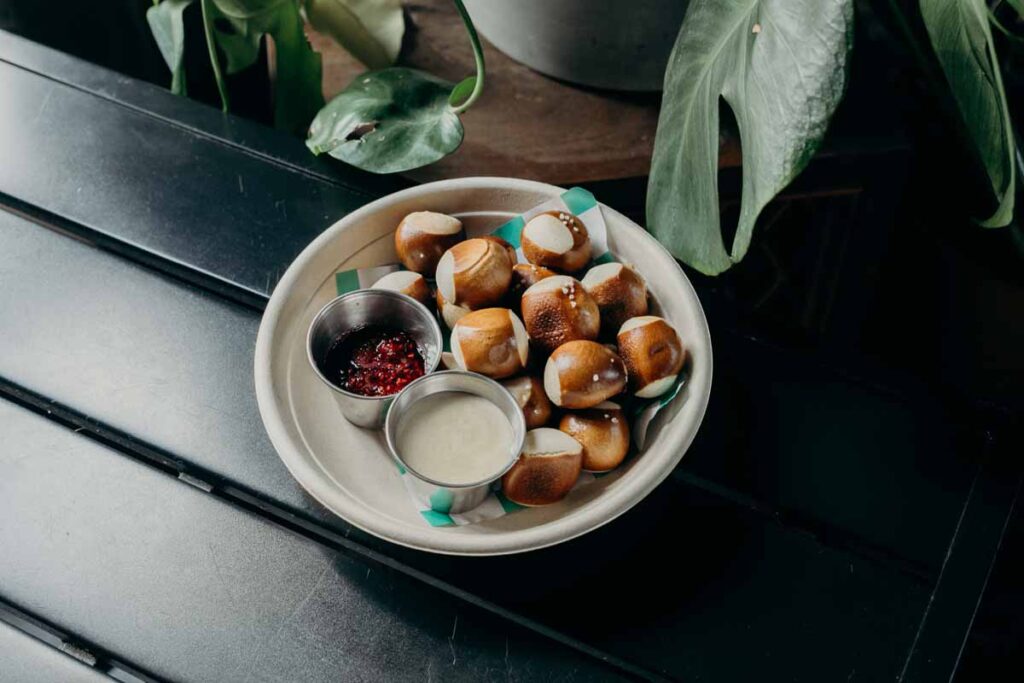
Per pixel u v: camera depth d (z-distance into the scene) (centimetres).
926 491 80
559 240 82
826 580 77
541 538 72
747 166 80
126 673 74
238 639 74
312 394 80
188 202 92
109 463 80
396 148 92
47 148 94
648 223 88
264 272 88
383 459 79
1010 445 82
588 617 75
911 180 106
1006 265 100
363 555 77
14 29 108
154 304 87
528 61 104
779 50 79
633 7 96
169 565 77
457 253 81
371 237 85
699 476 80
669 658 74
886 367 86
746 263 111
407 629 75
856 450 82
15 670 74
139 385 83
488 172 98
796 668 74
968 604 76
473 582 76
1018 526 110
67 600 75
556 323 79
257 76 113
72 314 86
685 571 77
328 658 74
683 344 80
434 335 81
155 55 114
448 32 109
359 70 110
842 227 102
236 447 81
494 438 77
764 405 83
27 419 82
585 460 76
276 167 94
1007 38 93
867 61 103
